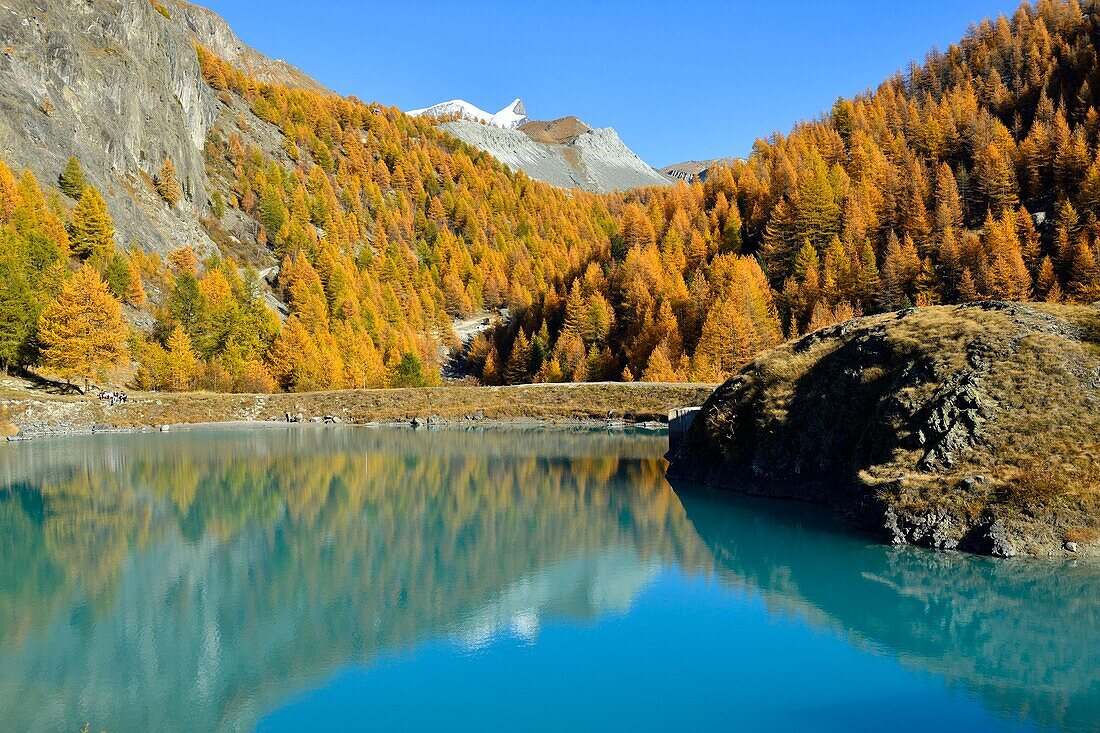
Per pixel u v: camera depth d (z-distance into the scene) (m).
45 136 119.88
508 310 173.62
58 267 91.50
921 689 17.61
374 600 24.16
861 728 15.81
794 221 123.38
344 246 193.50
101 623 22.11
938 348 34.25
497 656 19.80
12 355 80.12
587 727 15.97
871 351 37.53
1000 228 99.06
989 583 24.28
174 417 86.69
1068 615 21.80
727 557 28.69
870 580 25.20
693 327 110.00
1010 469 28.03
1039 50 167.00
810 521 33.38
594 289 133.75
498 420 91.19
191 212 161.88
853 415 36.44
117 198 130.00
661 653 19.94
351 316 141.75
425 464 55.19
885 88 190.75
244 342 112.19
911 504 29.27
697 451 47.28
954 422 30.34
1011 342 32.59
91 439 71.25
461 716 16.56
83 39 140.62
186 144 169.88
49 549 30.31
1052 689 17.52
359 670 18.98
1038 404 29.80
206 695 17.61
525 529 33.72
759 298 104.56
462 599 24.23
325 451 63.28
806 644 20.34
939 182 119.06
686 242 137.75
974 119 140.50
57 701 17.30
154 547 30.64
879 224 119.94
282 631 21.53
